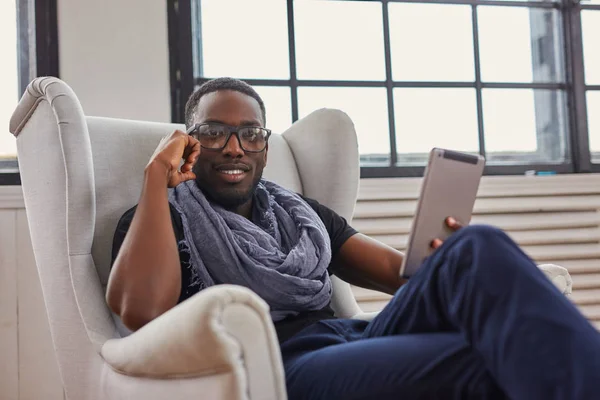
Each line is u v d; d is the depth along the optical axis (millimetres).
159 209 1116
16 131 1311
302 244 1291
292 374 977
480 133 2387
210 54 2213
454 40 2393
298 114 2252
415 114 2350
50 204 1221
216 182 1319
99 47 2047
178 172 1219
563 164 2400
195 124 1328
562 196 2273
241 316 808
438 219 1063
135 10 2076
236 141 1308
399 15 2354
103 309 1190
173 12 2123
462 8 2402
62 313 1199
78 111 1216
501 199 2232
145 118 2064
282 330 1198
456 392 830
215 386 811
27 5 2100
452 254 860
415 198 2182
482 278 806
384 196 2156
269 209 1366
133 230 1101
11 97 2107
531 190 2250
